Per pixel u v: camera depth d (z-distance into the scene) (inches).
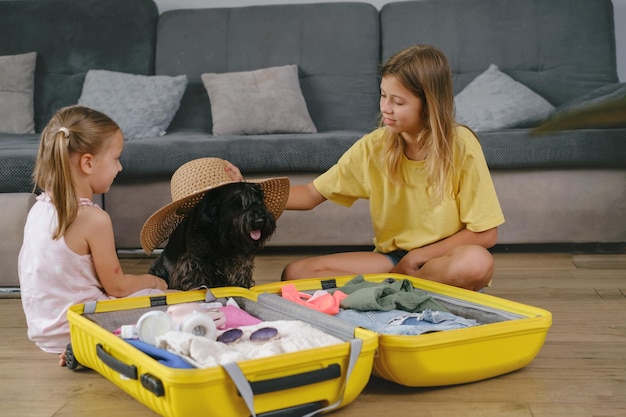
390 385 62.1
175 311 66.9
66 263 70.1
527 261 114.6
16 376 66.2
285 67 144.8
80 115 70.4
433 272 79.4
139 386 53.8
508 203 119.3
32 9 153.2
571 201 119.3
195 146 116.6
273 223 80.4
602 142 115.2
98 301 67.3
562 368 65.9
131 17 152.8
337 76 148.6
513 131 123.8
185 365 53.1
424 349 57.3
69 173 68.9
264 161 116.3
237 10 152.6
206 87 143.7
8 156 103.5
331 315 66.9
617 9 158.2
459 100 138.4
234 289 73.2
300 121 138.7
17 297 96.8
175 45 151.4
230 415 50.4
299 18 150.9
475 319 68.6
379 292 69.2
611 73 145.3
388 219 85.4
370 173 85.2
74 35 152.3
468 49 147.1
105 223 70.6
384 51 149.7
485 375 61.9
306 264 85.9
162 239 85.5
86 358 63.4
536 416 55.7
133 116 138.7
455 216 82.1
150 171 116.0
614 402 58.3
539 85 145.3
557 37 146.3
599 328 78.6
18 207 97.6
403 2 151.2
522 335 61.8
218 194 79.6
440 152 77.2
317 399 53.6
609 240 119.7
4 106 144.9
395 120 77.6
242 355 53.6
